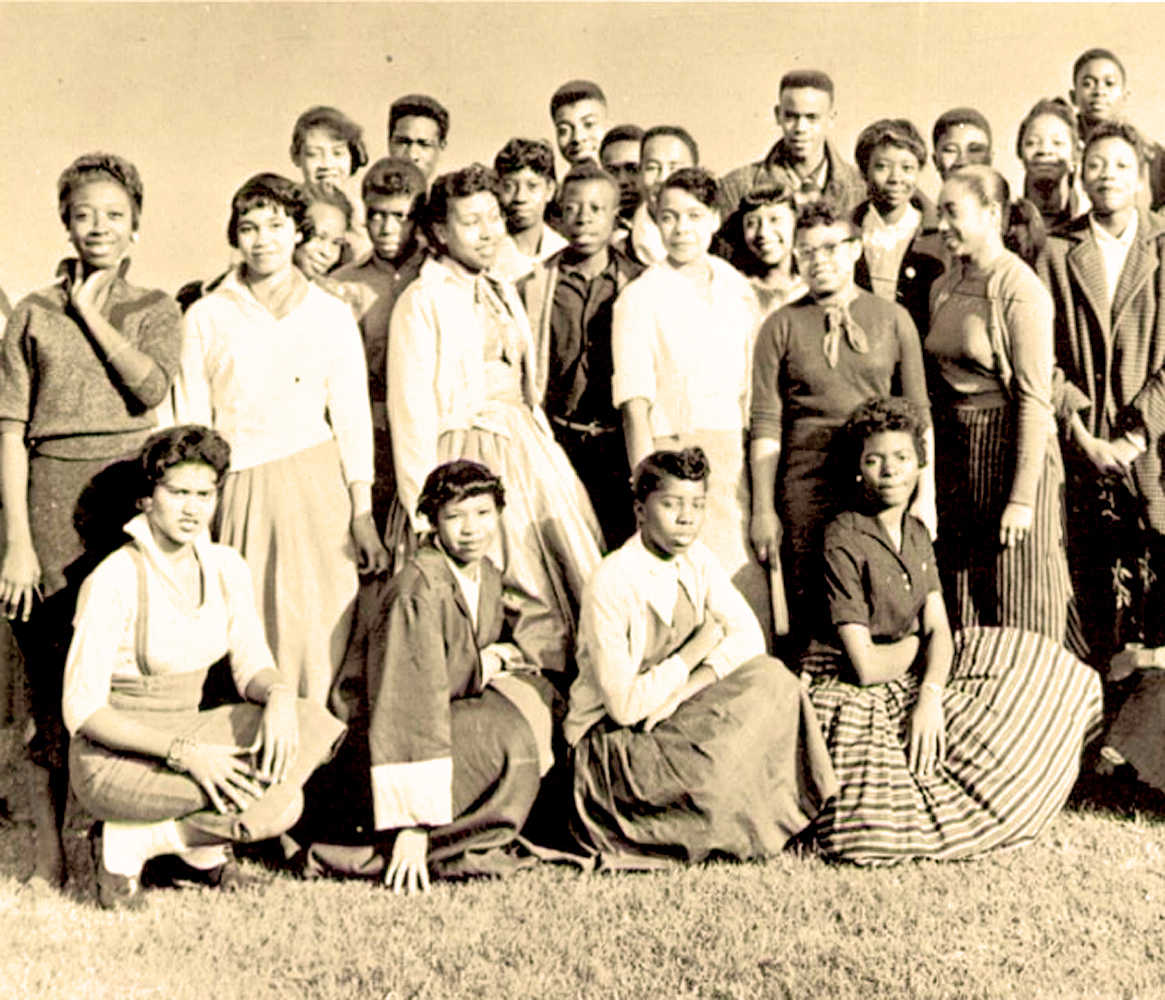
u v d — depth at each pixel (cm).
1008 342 509
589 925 412
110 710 425
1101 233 544
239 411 476
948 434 525
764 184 529
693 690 461
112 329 455
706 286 514
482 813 447
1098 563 541
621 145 591
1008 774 466
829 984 380
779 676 466
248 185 476
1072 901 425
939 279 531
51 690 456
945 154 578
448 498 459
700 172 512
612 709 455
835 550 489
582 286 529
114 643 429
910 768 468
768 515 508
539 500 496
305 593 472
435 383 493
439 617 450
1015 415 511
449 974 385
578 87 591
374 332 523
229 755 426
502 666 477
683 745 450
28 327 456
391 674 444
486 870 444
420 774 441
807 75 562
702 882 439
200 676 444
